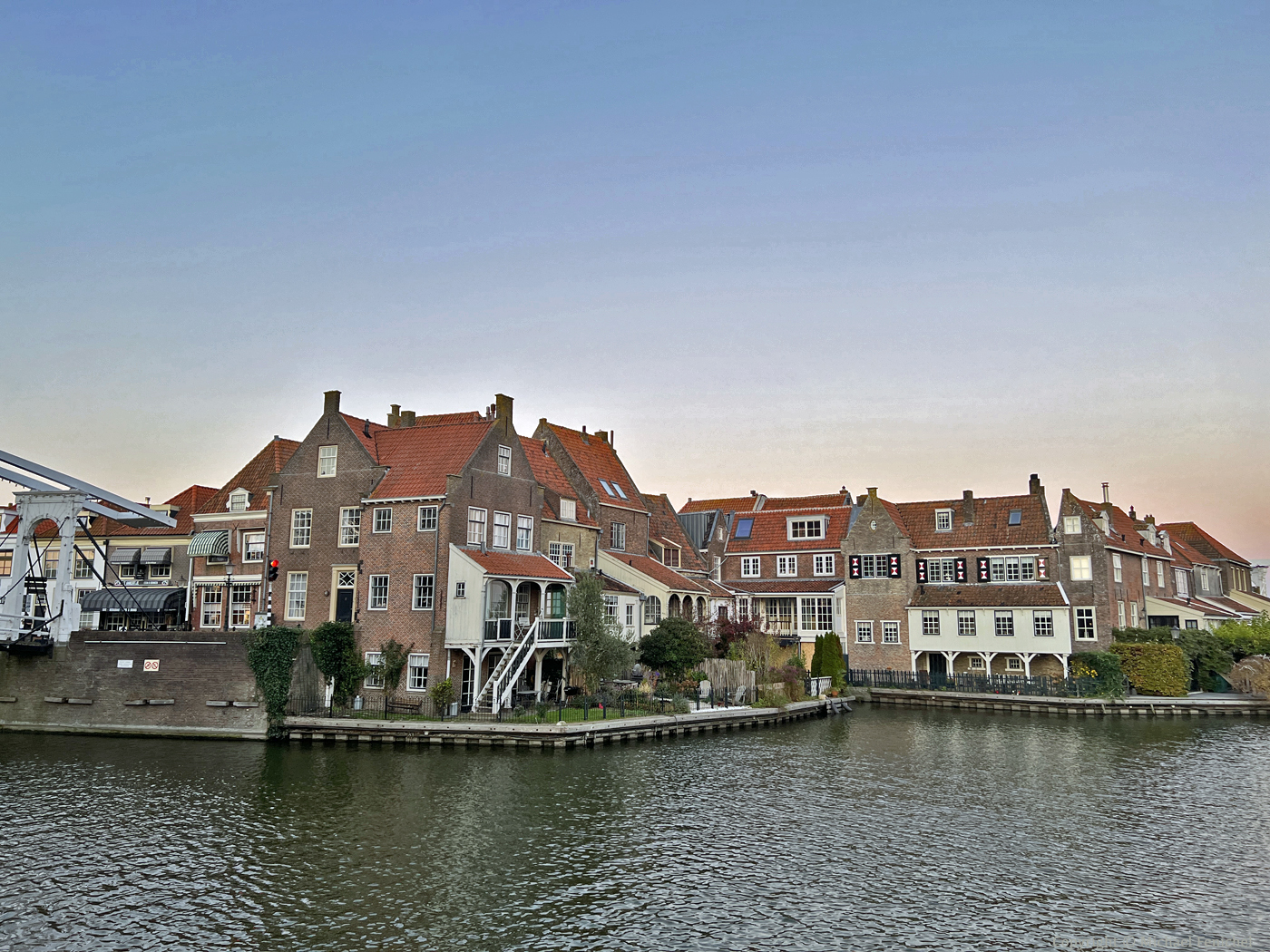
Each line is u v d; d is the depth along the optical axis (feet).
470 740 123.95
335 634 141.59
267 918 65.36
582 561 179.63
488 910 67.05
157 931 63.00
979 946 61.87
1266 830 89.35
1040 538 201.57
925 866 77.92
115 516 153.79
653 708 146.00
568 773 109.81
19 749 123.24
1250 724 161.27
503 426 158.30
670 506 243.19
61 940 61.62
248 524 163.12
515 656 136.77
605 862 77.77
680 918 65.98
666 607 178.09
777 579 225.76
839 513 225.97
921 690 191.11
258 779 105.09
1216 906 69.10
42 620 139.54
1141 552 217.97
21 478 148.05
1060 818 93.40
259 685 130.11
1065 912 67.82
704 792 103.40
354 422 158.92
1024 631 192.75
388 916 65.82
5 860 76.89
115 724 134.21
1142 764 121.90
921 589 208.54
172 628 159.33
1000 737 145.28
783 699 161.99
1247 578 316.19
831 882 73.77
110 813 90.38
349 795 97.76
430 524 143.33
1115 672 176.55
